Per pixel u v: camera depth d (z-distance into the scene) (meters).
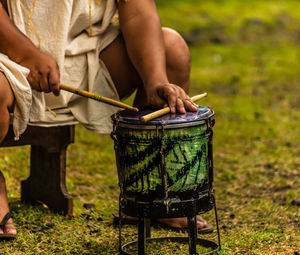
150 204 3.42
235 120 8.05
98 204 4.89
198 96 3.91
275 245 4.00
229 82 10.45
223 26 14.91
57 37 4.09
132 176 3.45
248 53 13.01
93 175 5.71
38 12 4.10
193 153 3.41
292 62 12.35
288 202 4.98
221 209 4.86
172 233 4.26
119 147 3.53
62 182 4.56
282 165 6.11
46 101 4.18
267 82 10.56
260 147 6.82
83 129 7.23
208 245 3.94
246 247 3.96
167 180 3.39
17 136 3.94
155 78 3.93
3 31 3.87
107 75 4.34
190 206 3.42
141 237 3.46
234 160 6.32
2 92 3.65
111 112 4.38
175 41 4.30
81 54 4.24
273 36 14.80
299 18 16.67
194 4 16.84
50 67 3.86
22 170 5.64
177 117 3.42
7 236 3.99
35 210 4.64
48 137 4.40
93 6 4.26
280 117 8.27
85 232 4.24
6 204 4.11
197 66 11.73
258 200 5.04
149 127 3.33
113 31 4.36
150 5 4.24
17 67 3.75
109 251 3.88
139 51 4.11
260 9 16.97
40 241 4.04
